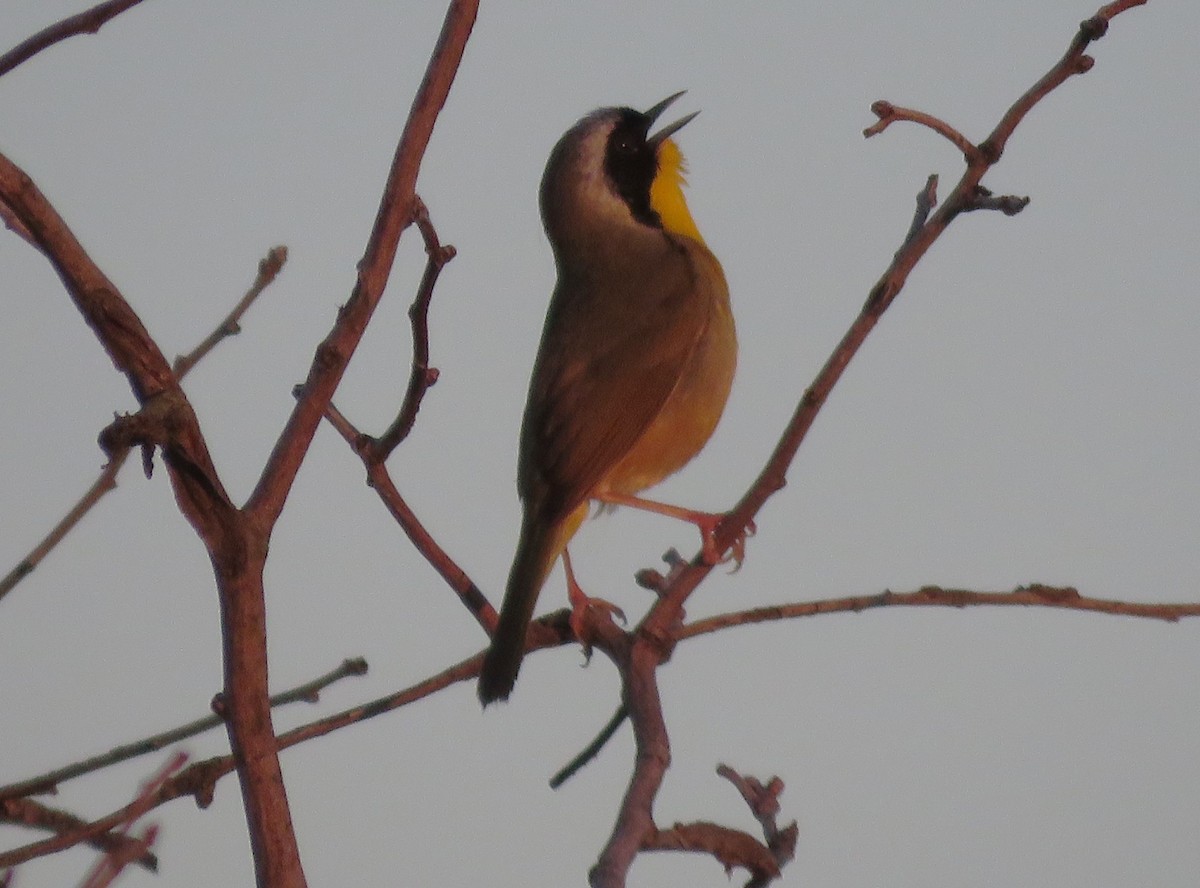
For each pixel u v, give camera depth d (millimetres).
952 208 6938
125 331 4656
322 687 7355
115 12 5418
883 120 6688
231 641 4816
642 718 5887
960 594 7316
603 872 4660
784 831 5738
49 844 5594
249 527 4820
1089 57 6762
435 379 6359
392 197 5230
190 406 4684
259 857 4750
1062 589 7254
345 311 5156
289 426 5051
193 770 6324
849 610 7293
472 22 5332
